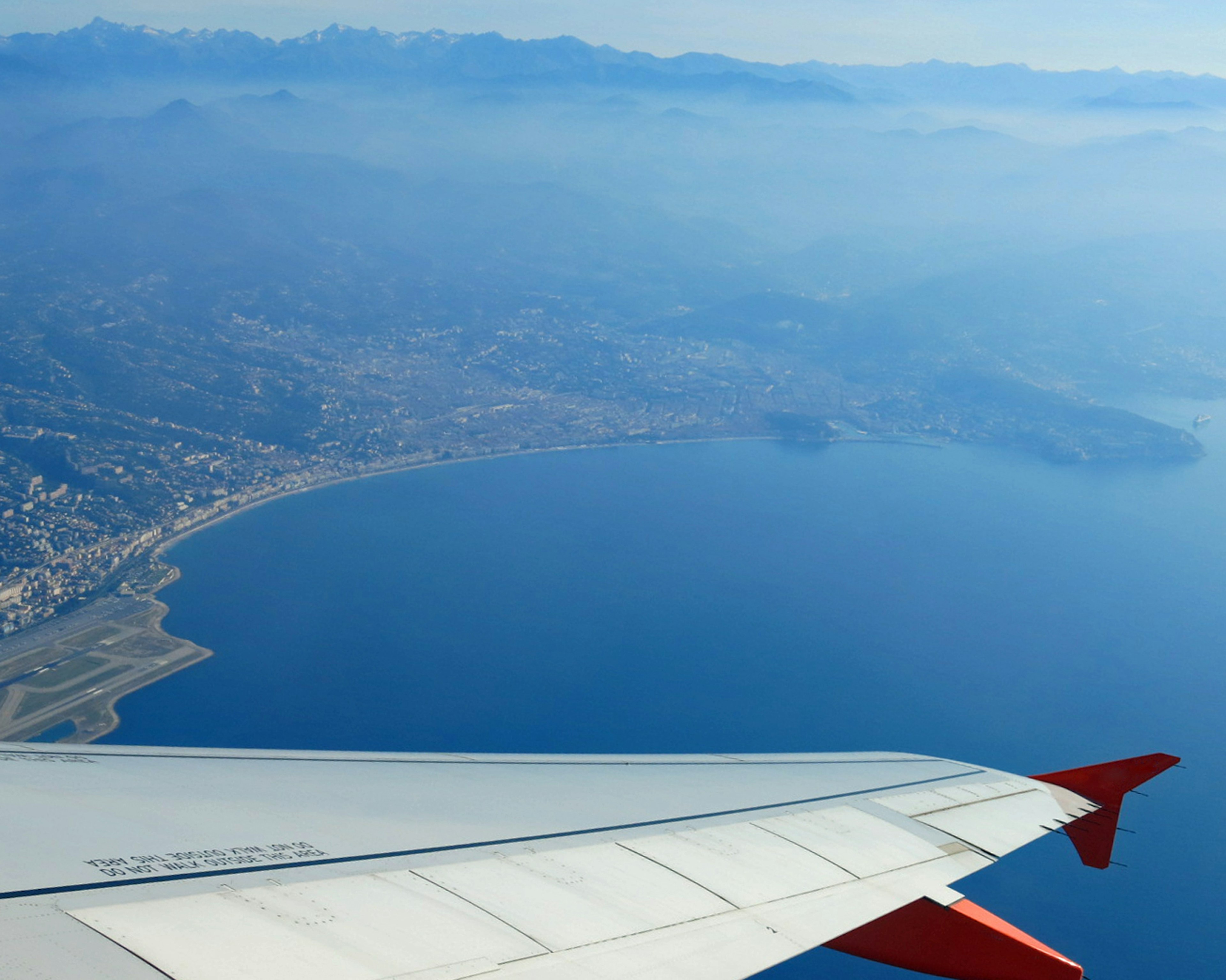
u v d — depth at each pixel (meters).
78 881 12.30
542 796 23.91
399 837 17.77
